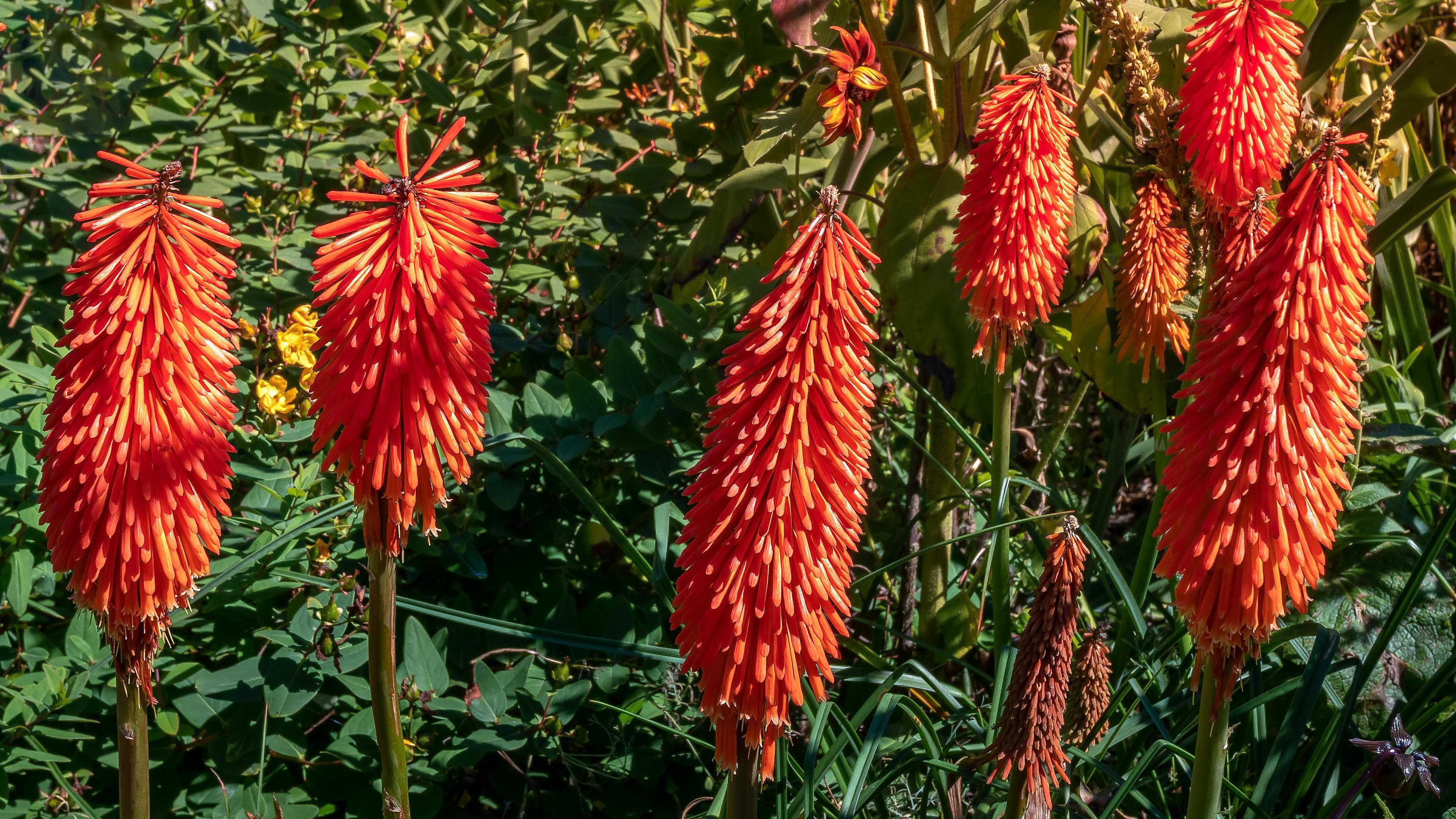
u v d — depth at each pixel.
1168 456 2.45
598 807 2.45
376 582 1.28
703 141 3.40
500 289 3.14
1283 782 1.93
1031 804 1.53
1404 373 3.34
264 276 2.88
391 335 1.17
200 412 1.25
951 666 3.00
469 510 2.46
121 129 3.07
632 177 3.31
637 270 3.18
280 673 2.13
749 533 1.20
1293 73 1.82
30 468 2.27
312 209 3.10
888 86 2.63
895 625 3.00
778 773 1.98
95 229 1.17
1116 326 2.74
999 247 1.99
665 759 2.40
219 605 2.20
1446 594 2.67
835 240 1.15
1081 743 1.98
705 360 2.58
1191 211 2.15
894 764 2.12
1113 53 2.41
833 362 1.15
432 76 3.29
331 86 3.10
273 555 2.22
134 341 1.17
